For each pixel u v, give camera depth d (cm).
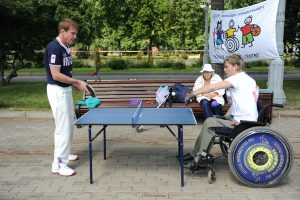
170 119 480
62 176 528
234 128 484
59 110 515
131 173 538
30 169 557
